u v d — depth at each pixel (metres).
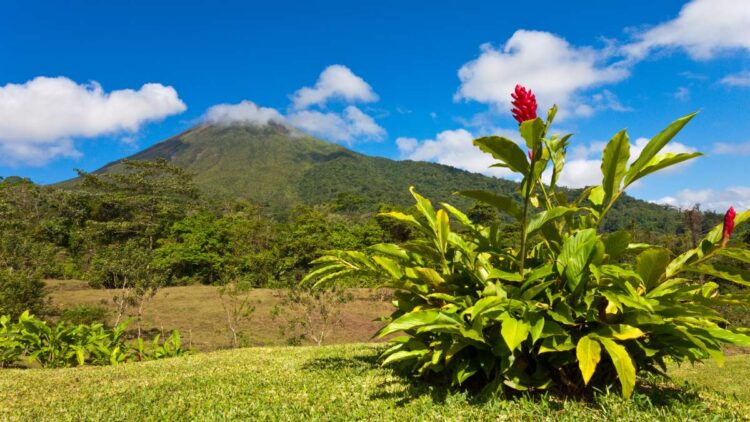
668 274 3.53
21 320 8.82
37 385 5.20
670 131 3.15
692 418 2.93
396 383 4.09
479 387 3.81
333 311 17.69
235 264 31.64
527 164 3.18
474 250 3.97
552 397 3.45
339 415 3.26
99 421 3.49
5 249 19.84
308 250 30.98
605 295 3.09
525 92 3.33
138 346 9.38
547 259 4.11
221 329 17.17
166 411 3.65
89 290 24.16
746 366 9.91
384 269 4.01
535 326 3.05
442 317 3.25
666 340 3.33
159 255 32.25
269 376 4.84
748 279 3.19
